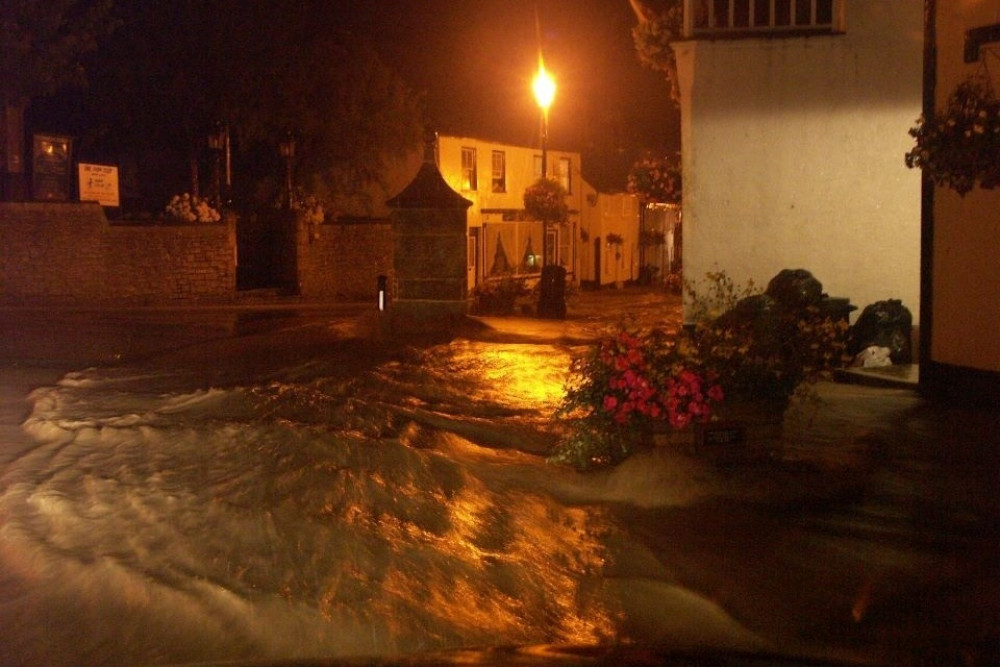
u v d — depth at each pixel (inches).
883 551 273.3
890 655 211.8
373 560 254.8
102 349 691.4
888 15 567.8
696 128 589.9
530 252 1632.6
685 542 280.5
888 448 368.2
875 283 580.4
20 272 1129.4
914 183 572.4
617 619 231.6
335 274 1402.6
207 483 316.5
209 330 842.8
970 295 441.4
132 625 220.5
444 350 637.3
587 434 349.7
